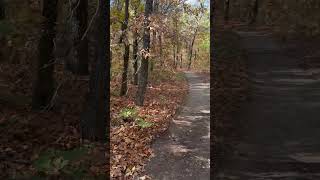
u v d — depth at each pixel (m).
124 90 18.91
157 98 19.77
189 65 55.00
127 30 16.64
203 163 9.44
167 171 8.91
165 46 21.53
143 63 16.66
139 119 12.68
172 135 12.13
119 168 8.70
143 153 9.95
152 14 16.23
